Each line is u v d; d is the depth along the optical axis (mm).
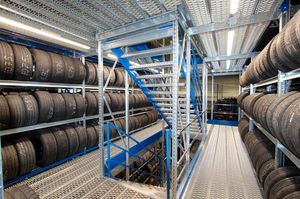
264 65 1954
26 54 2619
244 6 1755
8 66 2375
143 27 2070
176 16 1830
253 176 2398
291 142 1107
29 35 2619
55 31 2391
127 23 2148
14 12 1736
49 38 2736
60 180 2568
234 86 8219
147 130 5746
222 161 2934
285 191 1308
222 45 3289
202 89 4996
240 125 4340
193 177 2381
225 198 1901
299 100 1165
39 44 3221
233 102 7227
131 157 3855
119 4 1688
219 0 1641
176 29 1872
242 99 3795
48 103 2896
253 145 2568
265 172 1813
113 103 4492
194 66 3680
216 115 7555
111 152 3699
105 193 2203
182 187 2115
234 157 3115
